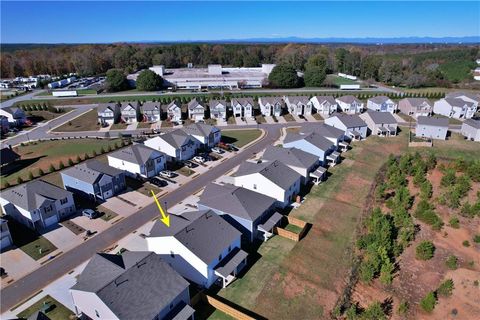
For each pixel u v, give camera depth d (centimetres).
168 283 2994
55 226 4503
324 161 6381
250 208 4219
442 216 4834
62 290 3428
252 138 8156
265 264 3825
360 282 3628
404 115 10288
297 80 14375
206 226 3716
